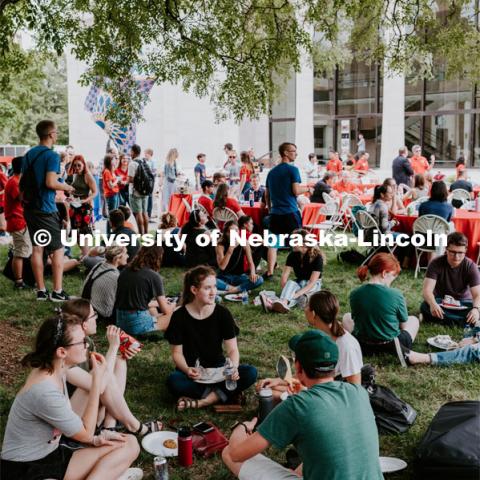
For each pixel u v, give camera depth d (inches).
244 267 337.1
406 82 1064.2
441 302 263.0
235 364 185.6
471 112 1037.2
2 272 346.0
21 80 972.6
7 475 119.7
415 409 186.7
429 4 408.5
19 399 121.9
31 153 284.7
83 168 374.0
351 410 108.0
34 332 259.0
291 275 361.7
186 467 153.7
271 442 108.4
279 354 238.1
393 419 170.9
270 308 290.2
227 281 325.1
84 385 149.5
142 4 327.6
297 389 154.6
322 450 104.7
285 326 270.7
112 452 132.7
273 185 347.6
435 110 1066.7
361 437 106.6
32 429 121.3
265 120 1142.3
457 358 220.7
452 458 133.0
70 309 150.7
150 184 476.7
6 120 1107.9
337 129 1162.0
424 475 136.1
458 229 368.8
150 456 157.4
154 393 199.0
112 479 132.0
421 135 1081.4
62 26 332.5
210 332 187.8
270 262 352.2
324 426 105.5
